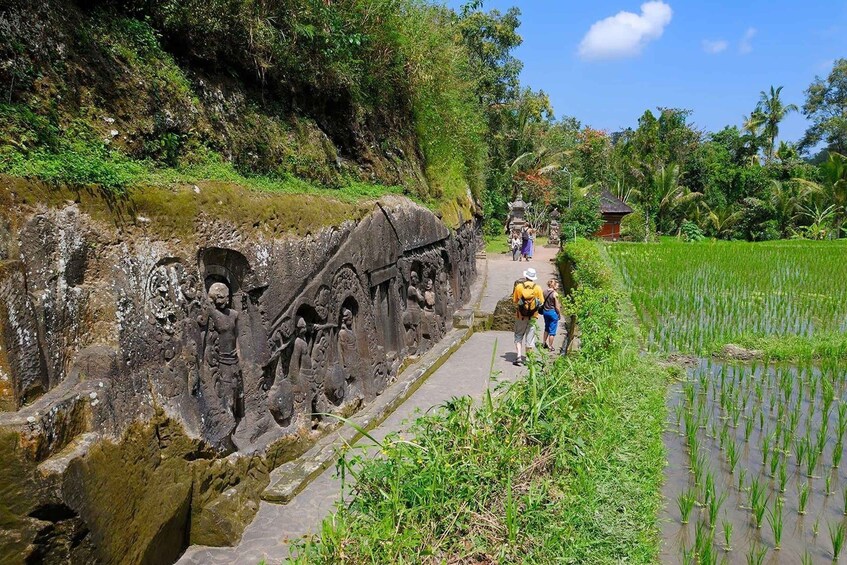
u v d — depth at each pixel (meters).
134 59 5.61
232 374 5.35
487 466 4.37
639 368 8.87
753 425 7.70
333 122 9.57
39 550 3.35
